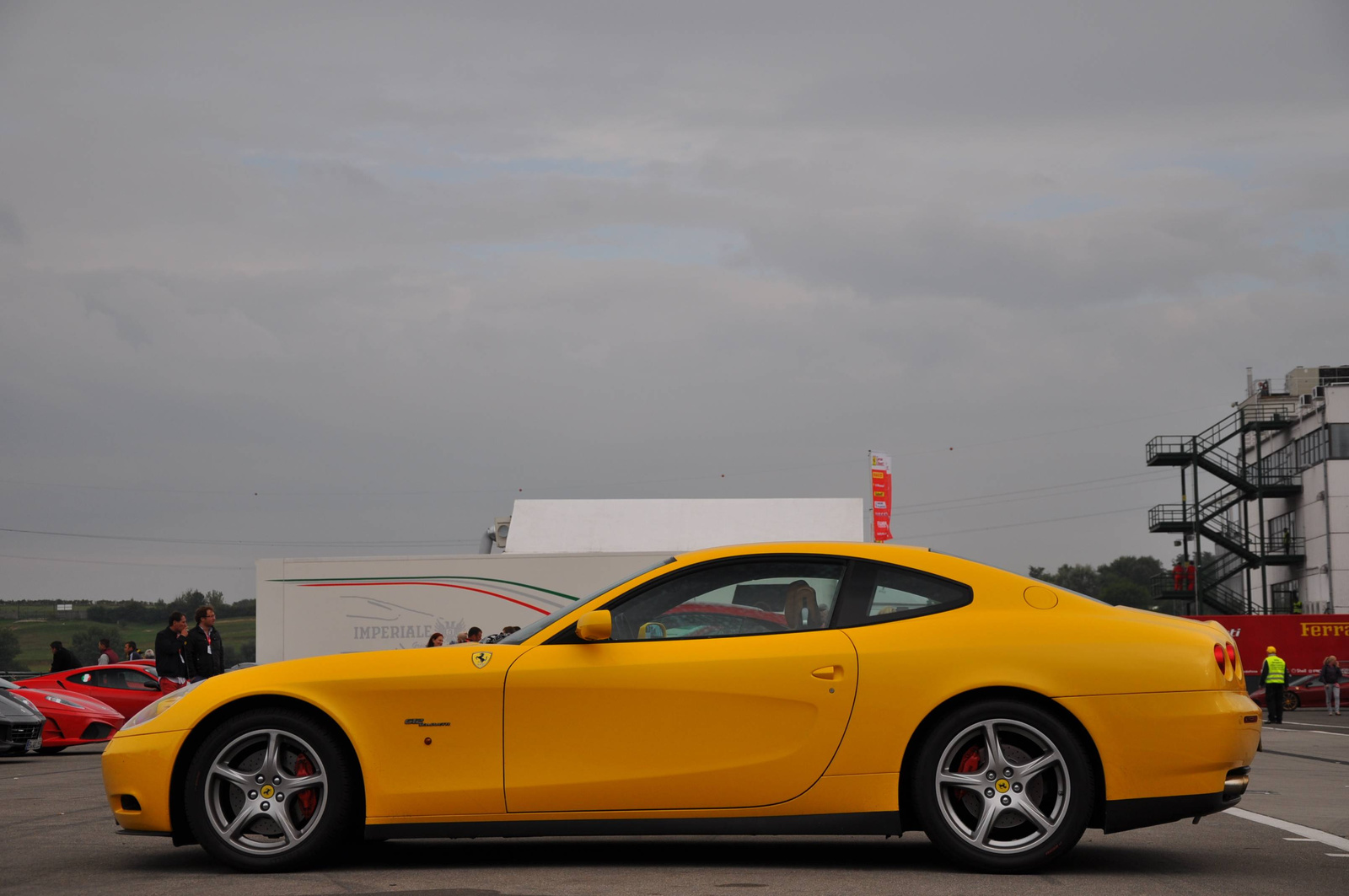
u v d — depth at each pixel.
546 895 4.81
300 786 5.48
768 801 5.39
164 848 6.41
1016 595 5.61
